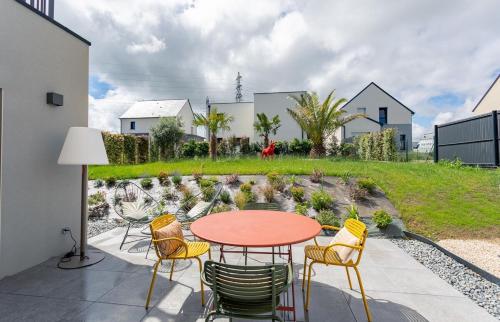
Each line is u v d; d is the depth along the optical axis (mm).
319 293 2438
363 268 2998
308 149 14117
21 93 2824
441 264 3211
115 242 3906
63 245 3389
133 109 26531
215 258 3336
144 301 2277
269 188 5809
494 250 3580
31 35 2928
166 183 6902
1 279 2654
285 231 2135
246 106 21828
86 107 3756
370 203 5355
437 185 5852
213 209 5227
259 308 1583
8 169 2705
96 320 2002
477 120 7789
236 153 14117
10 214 2732
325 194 5441
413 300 2324
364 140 12117
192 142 14789
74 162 2938
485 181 5836
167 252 2289
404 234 4312
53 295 2363
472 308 2213
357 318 2053
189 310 2152
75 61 3561
